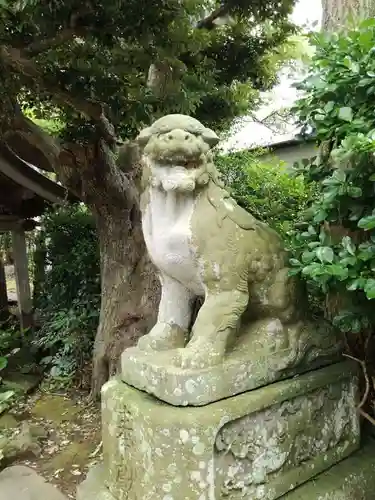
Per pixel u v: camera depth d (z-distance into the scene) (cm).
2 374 388
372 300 146
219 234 145
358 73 136
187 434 130
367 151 124
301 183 297
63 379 382
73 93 256
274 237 162
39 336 435
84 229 460
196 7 246
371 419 168
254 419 144
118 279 336
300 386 155
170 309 161
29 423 317
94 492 159
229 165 340
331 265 128
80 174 325
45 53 234
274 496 148
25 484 242
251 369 147
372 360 187
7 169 398
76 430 308
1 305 571
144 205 150
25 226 489
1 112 286
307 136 183
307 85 158
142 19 213
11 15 208
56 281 444
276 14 317
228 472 138
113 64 240
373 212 127
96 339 349
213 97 329
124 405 147
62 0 202
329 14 208
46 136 322
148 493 136
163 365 143
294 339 160
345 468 168
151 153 140
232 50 343
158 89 267
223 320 144
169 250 144
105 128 310
